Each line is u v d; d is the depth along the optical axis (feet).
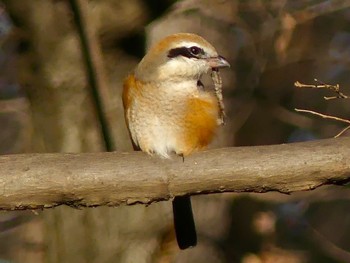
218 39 48.52
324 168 25.34
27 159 25.93
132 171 25.81
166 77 30.58
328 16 59.57
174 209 32.89
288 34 50.88
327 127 58.23
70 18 39.83
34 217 50.39
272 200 48.85
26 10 39.78
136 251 41.88
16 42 42.45
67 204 26.22
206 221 44.93
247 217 49.49
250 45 53.42
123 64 40.91
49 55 40.34
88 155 26.05
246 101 52.39
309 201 55.11
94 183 25.77
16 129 57.26
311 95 59.72
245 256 46.73
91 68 37.27
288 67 58.44
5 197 25.79
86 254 42.11
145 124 30.68
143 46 41.27
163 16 42.22
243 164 25.58
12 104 49.14
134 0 39.45
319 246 54.08
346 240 61.93
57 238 42.73
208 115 30.48
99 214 42.11
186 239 32.89
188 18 45.47
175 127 30.45
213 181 25.77
